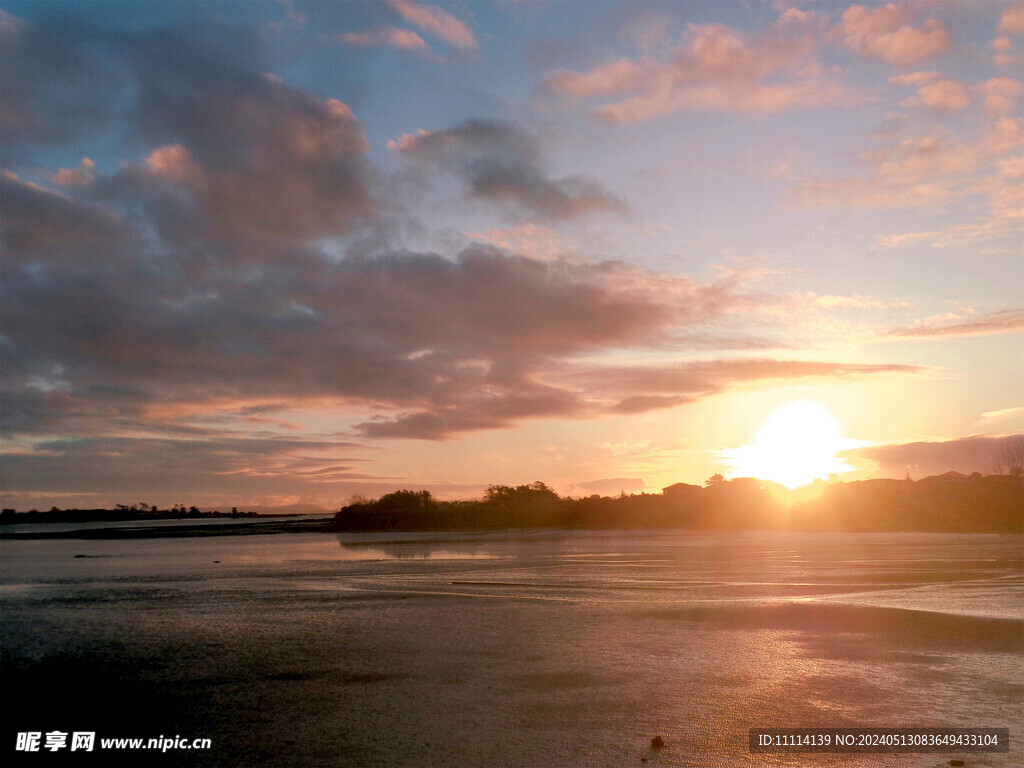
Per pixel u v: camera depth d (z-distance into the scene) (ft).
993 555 147.74
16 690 52.54
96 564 168.76
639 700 44.78
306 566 148.56
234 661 58.85
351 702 46.21
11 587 120.67
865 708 42.32
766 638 62.34
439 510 402.52
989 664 52.29
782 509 354.13
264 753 38.45
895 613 73.05
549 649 59.52
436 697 46.62
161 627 75.77
